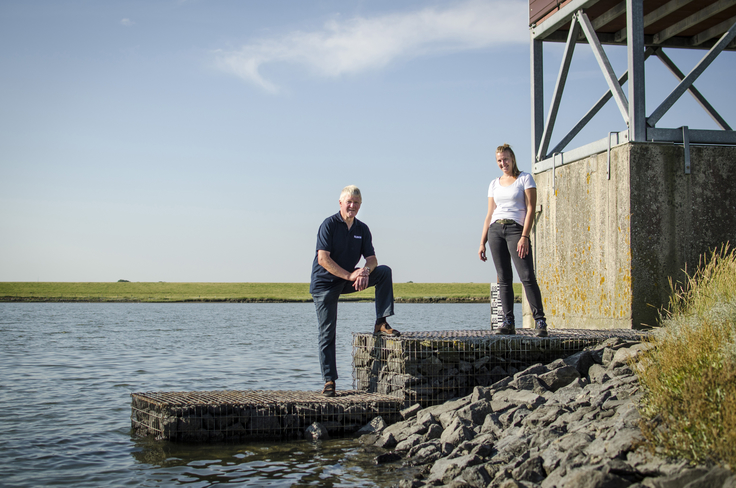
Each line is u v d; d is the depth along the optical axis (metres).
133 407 7.05
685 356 4.60
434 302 70.19
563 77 9.33
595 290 8.19
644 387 4.81
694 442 3.71
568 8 9.02
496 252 7.16
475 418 5.82
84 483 4.94
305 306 63.47
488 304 66.44
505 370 6.84
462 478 4.46
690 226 7.57
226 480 4.96
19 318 35.38
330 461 5.46
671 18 9.33
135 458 5.66
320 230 7.05
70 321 32.62
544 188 9.58
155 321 33.53
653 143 7.56
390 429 6.30
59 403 8.71
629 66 7.62
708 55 7.70
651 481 3.53
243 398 6.77
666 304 7.48
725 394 3.94
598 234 8.13
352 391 7.45
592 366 6.24
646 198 7.52
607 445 4.12
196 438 6.23
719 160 7.68
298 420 6.43
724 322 5.34
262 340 20.69
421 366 6.78
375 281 7.42
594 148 8.23
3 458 5.71
